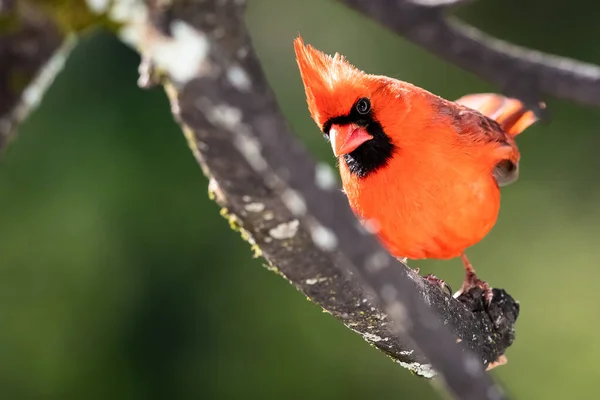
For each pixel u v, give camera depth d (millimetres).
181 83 2270
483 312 4820
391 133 5086
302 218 2445
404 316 2395
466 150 5145
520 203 11867
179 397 10562
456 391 2342
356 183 5246
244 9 2367
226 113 2246
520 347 10953
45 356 10445
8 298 10477
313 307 10688
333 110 5145
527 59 5879
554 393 10688
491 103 6566
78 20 2348
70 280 10555
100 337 10539
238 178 2566
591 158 11961
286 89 12125
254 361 10617
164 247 10797
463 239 5320
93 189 10781
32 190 10703
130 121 11039
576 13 12609
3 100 2365
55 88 10914
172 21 2318
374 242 2340
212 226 10875
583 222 11695
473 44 5855
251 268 10820
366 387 10562
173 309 10703
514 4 12672
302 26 12570
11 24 2322
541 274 11312
